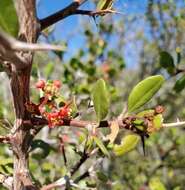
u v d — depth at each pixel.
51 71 0.34
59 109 0.14
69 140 0.28
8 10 0.10
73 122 0.14
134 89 0.14
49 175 0.26
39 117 0.14
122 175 0.48
